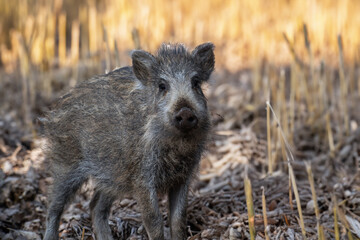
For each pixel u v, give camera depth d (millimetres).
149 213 7715
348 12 17750
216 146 11820
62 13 19719
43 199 9664
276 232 7969
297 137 12422
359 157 11398
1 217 8984
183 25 19656
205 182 10664
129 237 8500
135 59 7859
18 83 15328
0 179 9734
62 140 8562
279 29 18016
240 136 12125
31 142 11836
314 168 10969
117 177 7980
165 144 7684
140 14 19078
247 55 18438
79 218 9039
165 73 7660
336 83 15680
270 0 20141
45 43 16391
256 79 14602
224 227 8406
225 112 13766
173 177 7949
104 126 8055
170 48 8133
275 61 16953
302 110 13586
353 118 13352
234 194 9594
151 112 7660
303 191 9523
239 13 20188
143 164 7684
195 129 7363
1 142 11602
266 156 11570
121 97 8078
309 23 17734
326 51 17484
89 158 8344
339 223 8023
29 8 18781
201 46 8023
